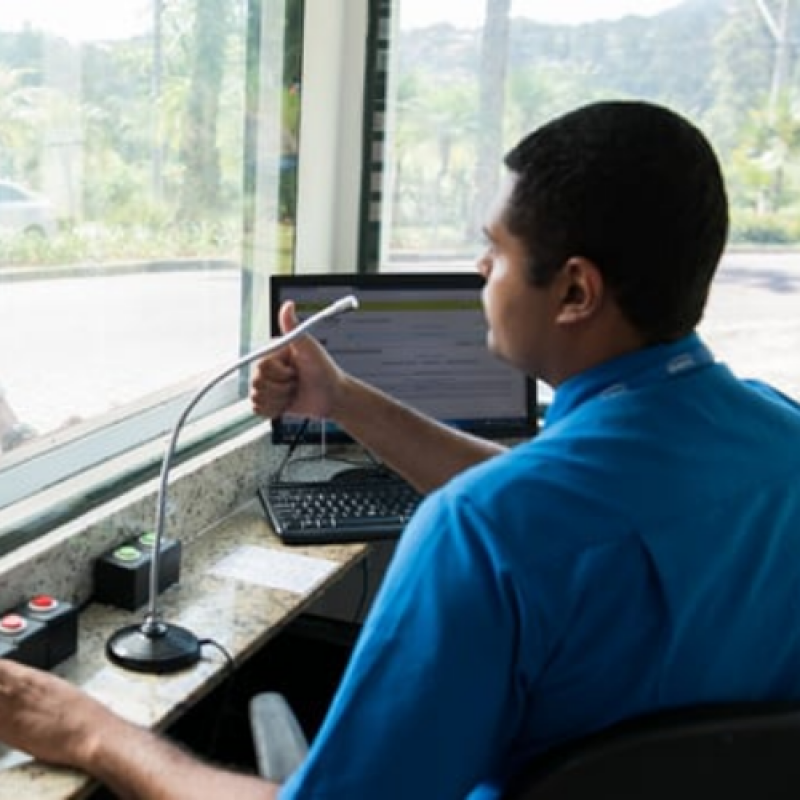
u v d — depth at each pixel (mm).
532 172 908
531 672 835
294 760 1241
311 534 1814
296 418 2033
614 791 838
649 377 927
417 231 2525
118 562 1551
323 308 2068
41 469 1667
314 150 2346
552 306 932
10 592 1411
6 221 1575
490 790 892
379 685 853
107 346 1826
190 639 1449
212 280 2119
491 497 852
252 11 2129
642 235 877
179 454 1869
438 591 836
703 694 907
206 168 2057
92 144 1729
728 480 908
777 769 865
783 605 958
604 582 836
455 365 2162
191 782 1076
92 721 1173
